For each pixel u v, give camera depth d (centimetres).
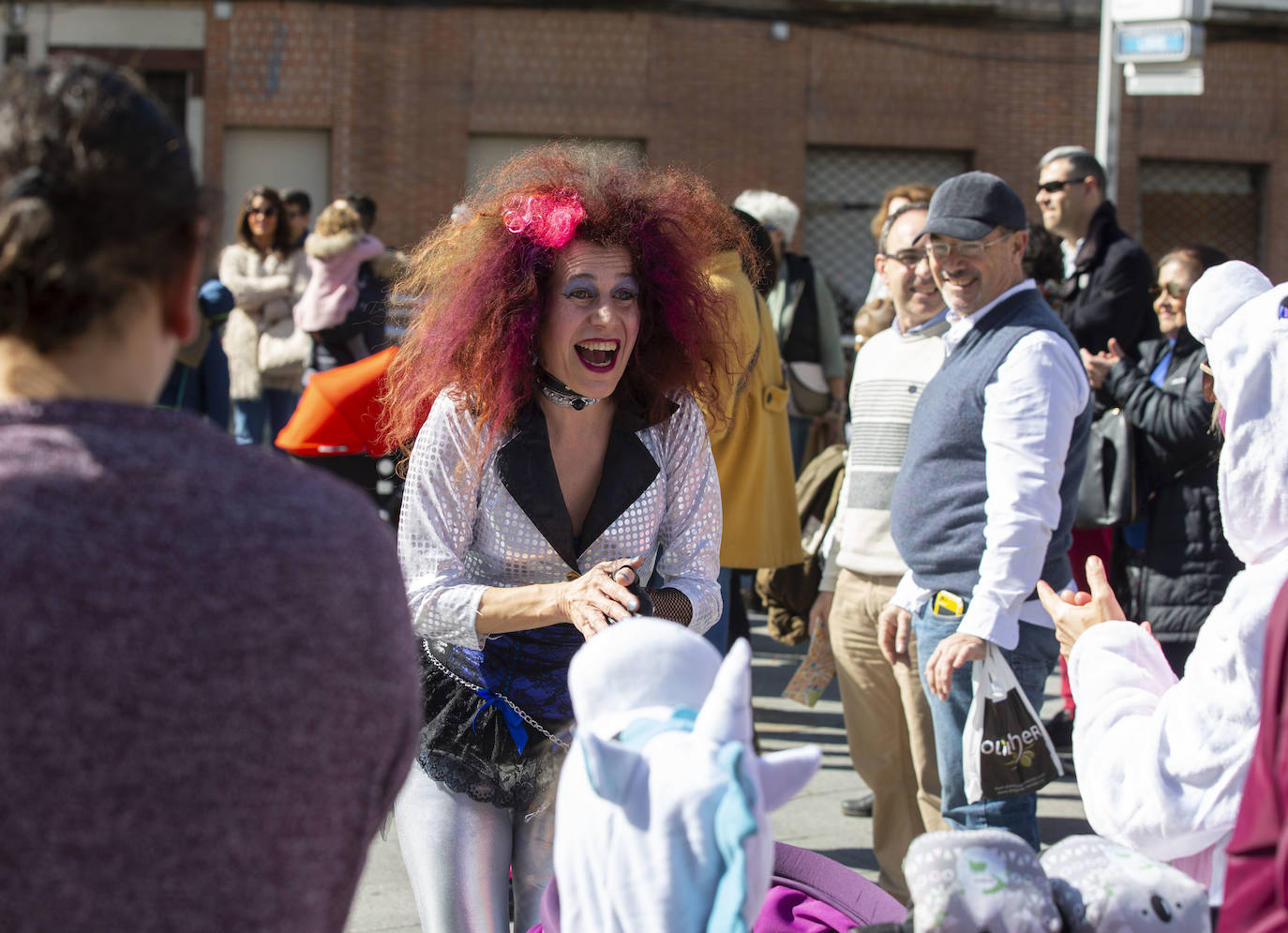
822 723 562
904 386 373
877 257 398
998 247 323
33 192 114
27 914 108
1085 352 483
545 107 1392
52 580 108
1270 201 1517
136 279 119
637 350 257
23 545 108
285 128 1380
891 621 341
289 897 116
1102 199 548
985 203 322
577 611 223
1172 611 425
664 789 128
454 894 243
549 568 251
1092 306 514
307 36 1364
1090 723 198
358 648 119
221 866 112
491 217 248
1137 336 516
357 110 1372
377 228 1379
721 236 275
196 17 1354
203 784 111
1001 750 301
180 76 1366
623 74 1401
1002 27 1444
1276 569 172
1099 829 192
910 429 339
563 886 141
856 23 1427
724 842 124
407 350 262
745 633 507
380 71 1372
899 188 529
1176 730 180
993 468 306
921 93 1445
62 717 108
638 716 140
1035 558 302
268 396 838
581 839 137
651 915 126
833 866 197
